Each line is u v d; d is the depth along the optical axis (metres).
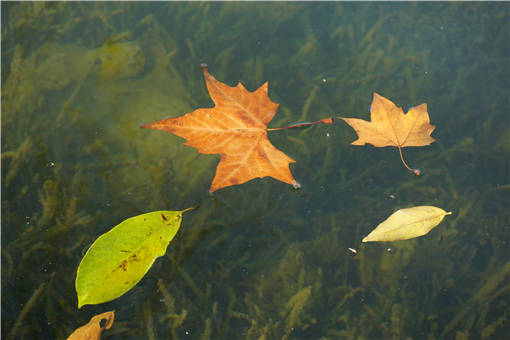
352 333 1.19
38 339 1.15
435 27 1.43
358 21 1.43
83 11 1.39
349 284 1.22
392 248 1.23
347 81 1.36
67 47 1.34
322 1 1.45
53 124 1.27
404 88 1.36
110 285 1.14
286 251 1.22
